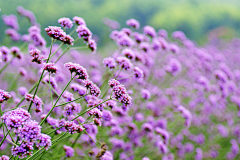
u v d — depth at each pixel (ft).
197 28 106.11
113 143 16.28
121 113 14.62
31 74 20.16
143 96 16.79
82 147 15.94
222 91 24.14
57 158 12.95
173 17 106.22
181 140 23.39
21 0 77.56
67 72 23.09
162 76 26.84
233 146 23.86
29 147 6.66
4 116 6.89
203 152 23.93
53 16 88.74
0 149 13.12
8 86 18.84
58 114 13.83
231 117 28.45
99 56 34.88
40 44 14.55
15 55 13.92
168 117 22.40
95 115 9.16
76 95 14.21
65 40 8.84
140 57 16.28
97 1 106.93
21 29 39.04
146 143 19.80
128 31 17.40
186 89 28.14
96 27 97.14
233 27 106.63
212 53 40.06
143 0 112.06
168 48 21.39
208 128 26.48
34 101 8.58
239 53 46.42
